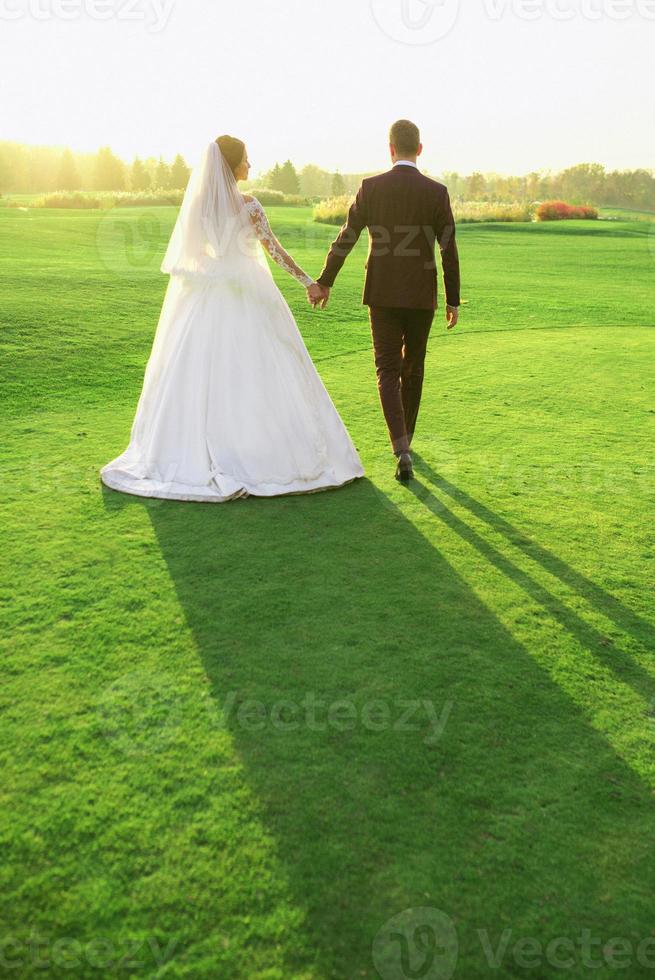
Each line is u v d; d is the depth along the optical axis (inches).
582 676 96.3
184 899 63.5
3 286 366.0
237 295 153.2
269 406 154.8
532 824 72.2
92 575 117.4
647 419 212.8
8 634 100.6
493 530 139.3
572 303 428.1
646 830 72.1
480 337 326.6
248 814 72.2
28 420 195.6
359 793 75.2
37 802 72.7
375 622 106.7
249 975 57.5
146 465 156.0
